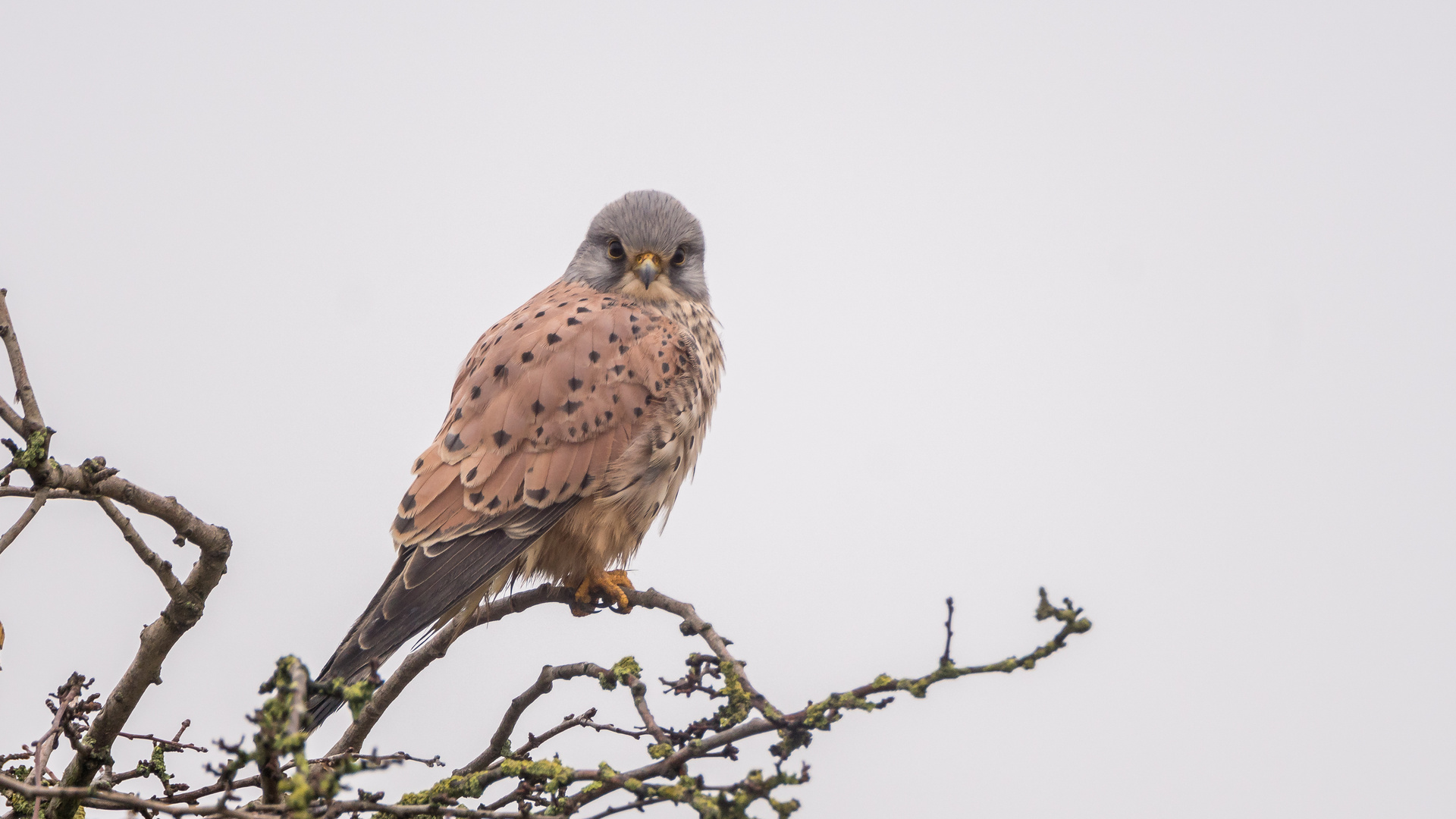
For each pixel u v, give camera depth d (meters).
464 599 9.45
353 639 8.74
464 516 9.77
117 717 7.23
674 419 10.50
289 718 4.94
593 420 10.15
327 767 6.71
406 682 8.94
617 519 10.23
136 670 7.18
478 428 10.05
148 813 6.27
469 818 6.05
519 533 9.80
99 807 6.09
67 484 6.38
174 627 7.15
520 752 7.39
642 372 10.45
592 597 10.28
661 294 11.48
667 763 6.13
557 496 9.95
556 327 10.59
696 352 10.95
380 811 6.08
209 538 7.01
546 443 10.01
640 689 7.12
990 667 5.86
